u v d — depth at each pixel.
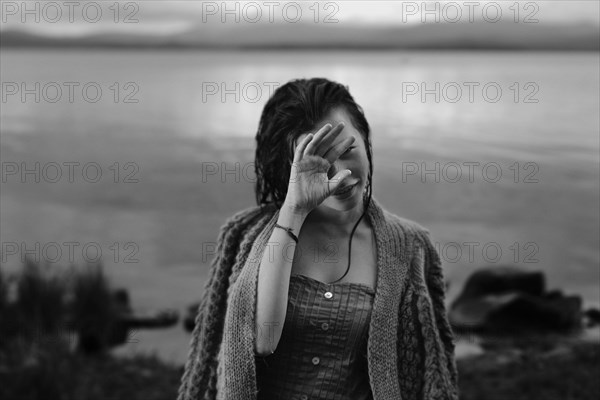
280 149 2.01
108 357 7.54
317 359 1.89
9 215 19.72
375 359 1.89
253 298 1.85
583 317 9.42
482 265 13.86
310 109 1.95
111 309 8.45
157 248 15.88
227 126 41.44
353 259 1.97
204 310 2.12
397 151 30.97
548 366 6.91
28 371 6.21
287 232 1.83
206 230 17.84
